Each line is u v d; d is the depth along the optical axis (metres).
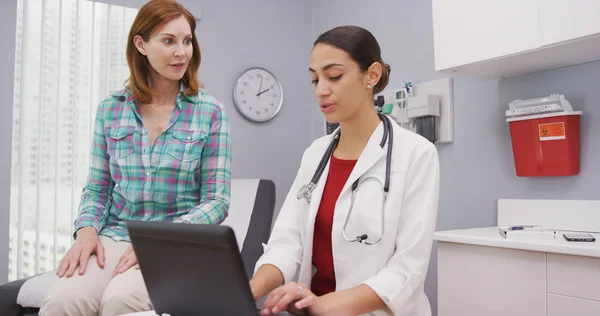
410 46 2.57
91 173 1.55
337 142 1.23
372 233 1.05
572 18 1.55
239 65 3.04
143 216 1.52
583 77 1.85
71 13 2.47
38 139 2.36
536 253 1.48
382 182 1.08
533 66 1.91
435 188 1.08
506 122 2.09
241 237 2.17
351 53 1.05
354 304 0.92
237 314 0.79
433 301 2.37
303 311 0.88
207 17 2.93
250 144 3.04
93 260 1.39
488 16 1.81
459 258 1.71
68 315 1.27
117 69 2.59
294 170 3.22
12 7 2.36
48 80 2.41
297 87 3.28
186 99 1.55
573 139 1.82
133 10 2.66
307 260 1.15
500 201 2.07
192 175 1.51
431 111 2.31
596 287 1.34
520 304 1.52
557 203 1.88
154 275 0.85
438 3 2.00
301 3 3.34
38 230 2.35
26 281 1.59
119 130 1.50
